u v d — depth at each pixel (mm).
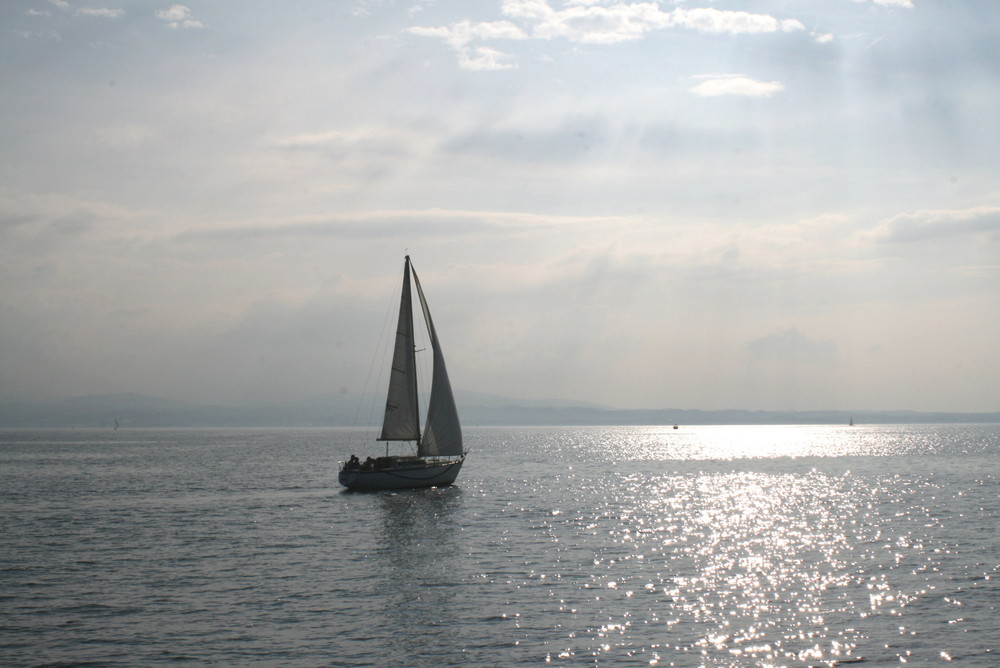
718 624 30859
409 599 34375
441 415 75688
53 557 43812
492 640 29078
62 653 27797
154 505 68188
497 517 59406
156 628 30469
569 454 164375
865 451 177000
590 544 47406
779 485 88875
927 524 55281
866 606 33219
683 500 72125
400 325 74250
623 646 28500
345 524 56000
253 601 34125
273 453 165500
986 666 26578
